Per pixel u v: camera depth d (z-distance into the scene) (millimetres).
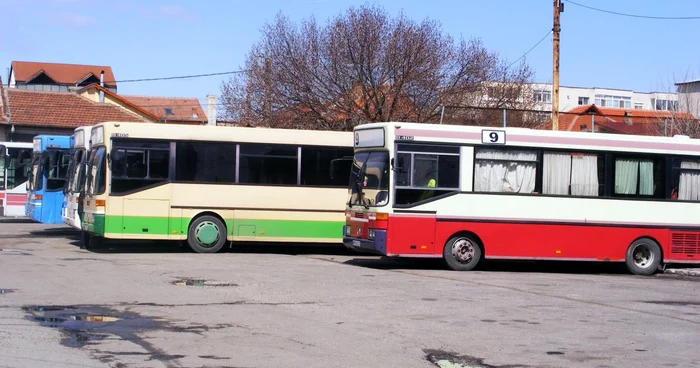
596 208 18375
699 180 19281
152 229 19125
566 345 9227
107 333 9031
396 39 35562
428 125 17344
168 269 15703
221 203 19609
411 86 35812
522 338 9555
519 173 17906
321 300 12078
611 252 18469
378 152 17484
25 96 51938
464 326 10242
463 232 17531
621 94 94562
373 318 10617
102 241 21406
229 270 15844
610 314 11672
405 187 17109
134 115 54688
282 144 20062
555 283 15703
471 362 8180
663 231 18875
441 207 17312
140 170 19156
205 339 8859
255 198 19828
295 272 15859
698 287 15859
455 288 14086
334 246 23469
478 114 37781
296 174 20109
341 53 35531
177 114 82562
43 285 12844
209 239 19547
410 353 8516
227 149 19750
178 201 19328
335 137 20406
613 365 8297
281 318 10383
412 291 13445
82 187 20469
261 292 12734
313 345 8750
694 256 19109
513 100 39344
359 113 35844
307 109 36406
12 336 8688
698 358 8773
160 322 9820
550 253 17969
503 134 17812
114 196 18938
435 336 9500
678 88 44688
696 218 19125
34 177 26250
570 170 18266
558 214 18078
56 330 9125
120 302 11289
